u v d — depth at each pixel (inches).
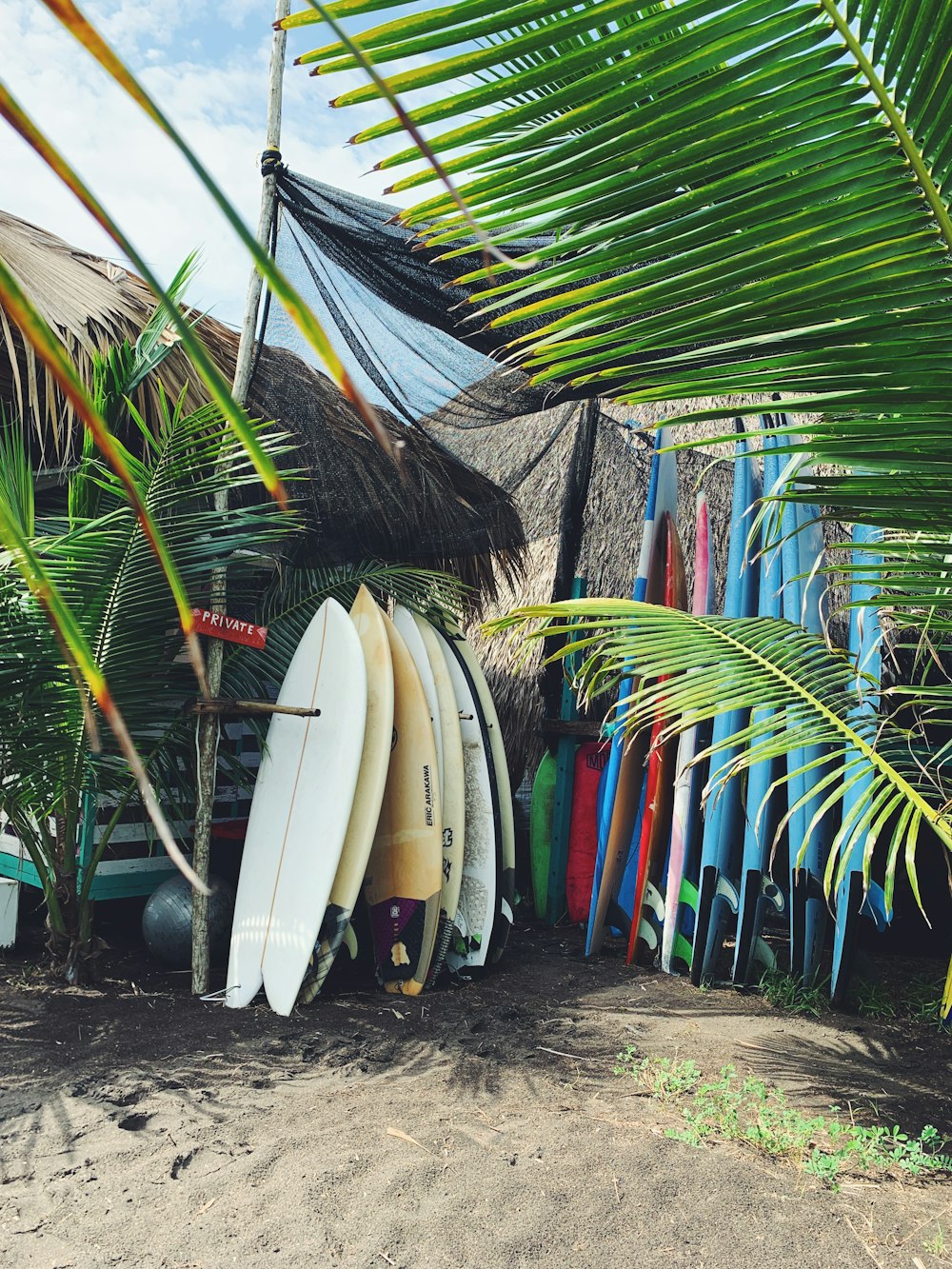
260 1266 77.5
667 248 50.2
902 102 47.1
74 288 167.2
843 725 98.7
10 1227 82.0
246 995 143.3
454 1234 82.5
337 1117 105.3
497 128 43.8
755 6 42.4
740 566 180.2
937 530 75.2
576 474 232.7
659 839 186.9
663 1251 81.0
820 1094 118.5
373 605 172.6
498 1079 118.6
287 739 163.0
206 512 137.9
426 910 157.2
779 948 195.6
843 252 51.3
